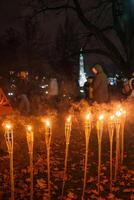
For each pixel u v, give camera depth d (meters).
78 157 9.47
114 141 11.01
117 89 24.03
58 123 14.75
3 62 41.59
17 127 13.36
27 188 7.07
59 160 9.17
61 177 7.77
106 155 9.51
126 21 33.22
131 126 13.51
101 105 14.01
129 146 10.40
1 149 9.98
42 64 37.38
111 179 7.05
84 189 6.60
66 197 6.62
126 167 8.30
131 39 33.38
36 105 19.06
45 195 6.69
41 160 9.05
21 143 11.08
